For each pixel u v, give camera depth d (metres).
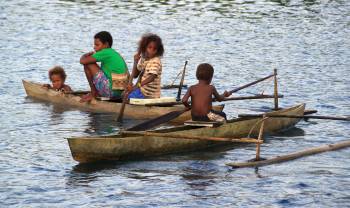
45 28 82.06
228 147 41.25
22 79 59.12
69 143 36.94
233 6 97.50
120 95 49.78
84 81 59.31
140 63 48.12
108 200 33.09
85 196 33.53
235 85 57.94
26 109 49.72
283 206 32.47
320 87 56.97
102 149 37.66
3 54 68.69
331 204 32.66
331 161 38.41
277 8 96.12
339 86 57.22
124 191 34.12
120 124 45.88
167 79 59.94
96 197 33.41
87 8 95.31
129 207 32.28
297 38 77.62
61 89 52.28
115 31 80.44
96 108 49.34
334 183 35.12
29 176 36.12
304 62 66.38
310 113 48.19
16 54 68.81
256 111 49.91
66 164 37.91
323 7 97.12
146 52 47.66
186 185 34.88
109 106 48.69
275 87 48.66
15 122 46.25
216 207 32.31
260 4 99.19
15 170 36.97
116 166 37.62
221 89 56.66
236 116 48.44
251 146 41.41
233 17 89.75
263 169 37.12
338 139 42.84
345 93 54.94
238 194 33.78
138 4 98.62
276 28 83.06
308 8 96.25
